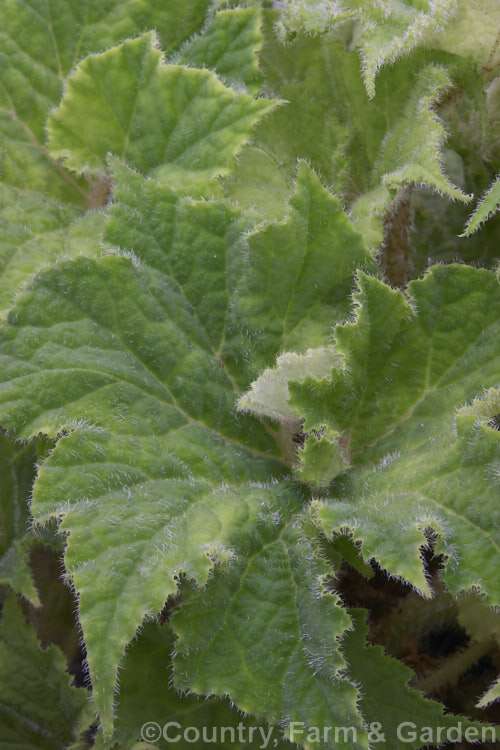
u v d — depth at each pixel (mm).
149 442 887
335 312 919
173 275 911
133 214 910
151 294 903
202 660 858
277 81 1002
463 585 850
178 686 855
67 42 989
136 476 876
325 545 900
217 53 979
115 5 989
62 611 976
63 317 889
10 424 874
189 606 863
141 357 897
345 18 949
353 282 917
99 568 852
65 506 862
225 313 916
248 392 903
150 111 963
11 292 950
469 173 1010
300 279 917
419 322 907
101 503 865
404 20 944
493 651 958
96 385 885
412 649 959
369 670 896
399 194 966
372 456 913
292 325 919
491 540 854
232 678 857
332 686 854
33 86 985
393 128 974
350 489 904
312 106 988
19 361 881
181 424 899
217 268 916
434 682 952
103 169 975
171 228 913
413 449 904
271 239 911
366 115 982
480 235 1002
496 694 854
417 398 914
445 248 1005
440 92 968
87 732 950
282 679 857
